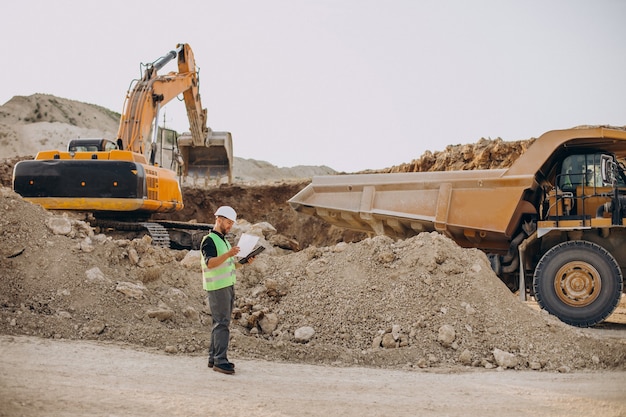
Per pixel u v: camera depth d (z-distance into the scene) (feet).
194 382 20.81
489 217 43.27
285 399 19.42
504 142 82.89
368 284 32.91
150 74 57.72
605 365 28.32
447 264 33.17
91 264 30.76
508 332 29.76
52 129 260.01
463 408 19.67
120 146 53.52
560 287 38.81
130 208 48.96
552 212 42.09
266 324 31.01
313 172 360.89
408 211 45.50
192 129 75.41
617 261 40.55
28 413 15.37
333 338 30.14
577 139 41.55
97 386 18.83
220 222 23.75
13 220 31.22
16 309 27.53
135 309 29.19
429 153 94.73
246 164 341.21
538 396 21.66
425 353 28.48
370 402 19.86
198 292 33.58
